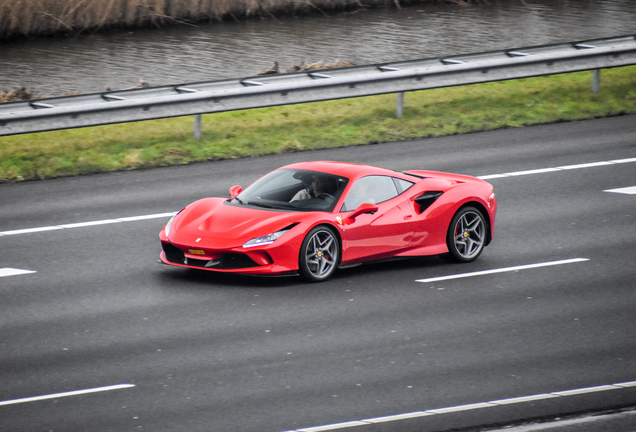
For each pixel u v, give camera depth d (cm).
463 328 2831
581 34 9419
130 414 2155
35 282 3272
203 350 2602
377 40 9225
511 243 3850
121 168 5047
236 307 2998
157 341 2678
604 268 3497
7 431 2052
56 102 5331
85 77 7706
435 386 2358
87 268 3447
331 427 2089
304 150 5450
